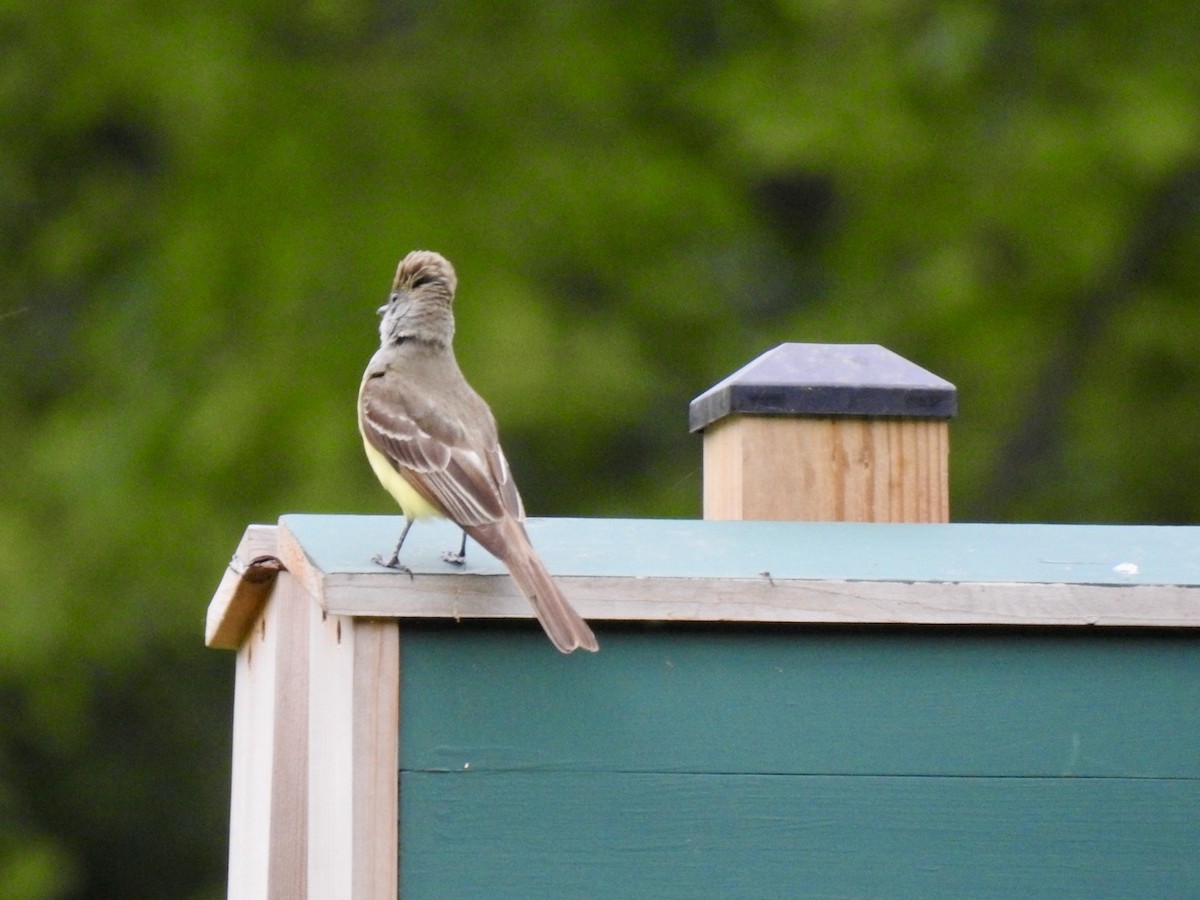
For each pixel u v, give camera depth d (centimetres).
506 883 559
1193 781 579
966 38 1752
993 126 1773
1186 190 1834
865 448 706
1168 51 1806
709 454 754
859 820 571
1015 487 1748
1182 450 1767
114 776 1739
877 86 1747
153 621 1638
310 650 671
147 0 1792
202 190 1719
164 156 1828
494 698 565
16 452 1719
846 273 1762
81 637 1639
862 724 575
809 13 1797
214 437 1600
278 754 697
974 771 576
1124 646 584
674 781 568
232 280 1677
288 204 1698
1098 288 1803
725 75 1784
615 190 1739
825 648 577
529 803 562
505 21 1823
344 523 661
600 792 565
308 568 592
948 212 1758
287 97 1745
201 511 1605
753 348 1697
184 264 1692
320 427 1592
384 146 1733
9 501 1672
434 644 565
